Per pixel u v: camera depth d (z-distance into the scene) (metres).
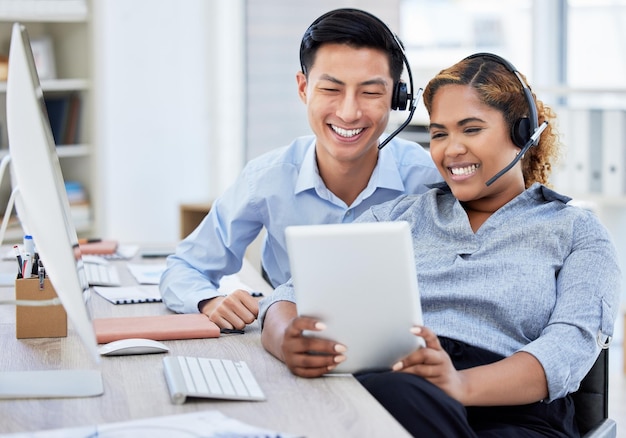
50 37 4.95
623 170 4.44
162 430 1.40
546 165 2.16
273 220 2.49
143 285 2.65
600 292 1.89
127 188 5.39
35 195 1.52
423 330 1.68
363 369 1.75
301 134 5.46
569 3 5.19
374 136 2.29
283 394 1.64
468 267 1.96
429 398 1.63
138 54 5.35
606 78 5.13
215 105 5.61
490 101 1.98
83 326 1.54
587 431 1.98
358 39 2.21
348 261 1.65
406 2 5.48
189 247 2.57
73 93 5.05
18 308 2.02
